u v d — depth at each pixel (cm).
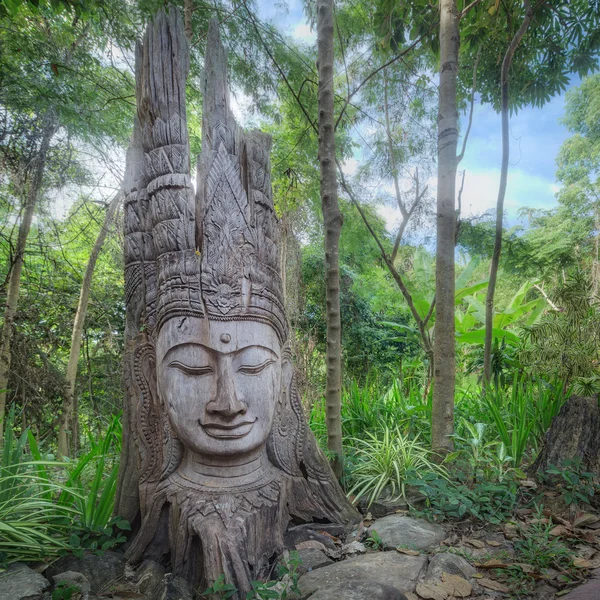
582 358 421
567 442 304
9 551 226
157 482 246
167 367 239
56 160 513
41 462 251
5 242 612
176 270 245
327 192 344
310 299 812
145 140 274
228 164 257
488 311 528
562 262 977
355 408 432
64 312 688
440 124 353
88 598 207
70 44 536
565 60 547
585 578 204
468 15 497
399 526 262
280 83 588
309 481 275
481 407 446
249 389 238
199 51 548
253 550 225
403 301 813
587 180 1113
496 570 221
